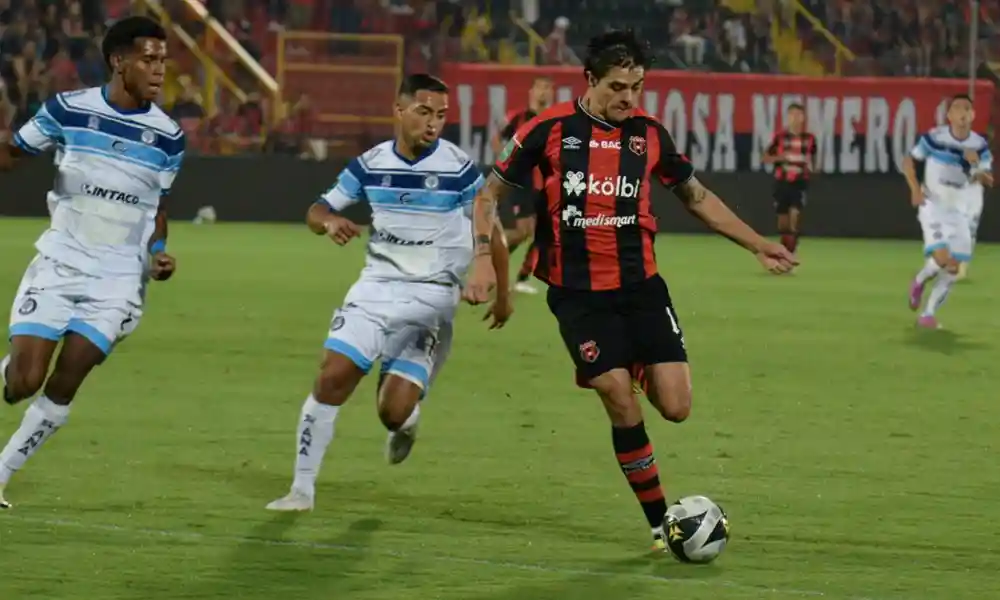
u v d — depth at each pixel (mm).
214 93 101812
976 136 53406
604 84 20625
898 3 110125
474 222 21328
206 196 93312
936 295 48094
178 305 50531
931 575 20078
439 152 23594
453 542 21328
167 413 31250
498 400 33625
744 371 38625
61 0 100438
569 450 28188
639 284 20984
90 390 33906
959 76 107438
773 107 96688
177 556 20250
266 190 93438
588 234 20906
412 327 23500
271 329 44906
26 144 22391
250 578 19266
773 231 92500
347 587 18938
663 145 21188
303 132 99750
